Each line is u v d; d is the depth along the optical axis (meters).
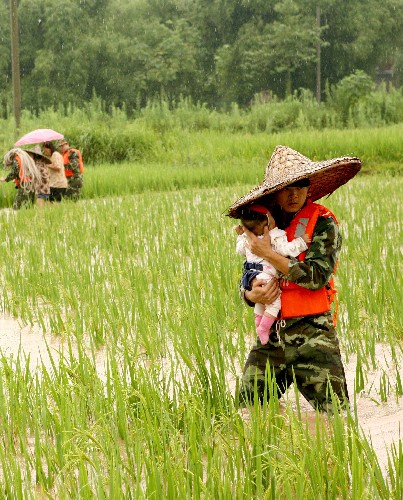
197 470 5.46
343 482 5.31
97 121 46.84
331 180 6.91
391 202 20.72
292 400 7.57
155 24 90.12
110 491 5.16
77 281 12.33
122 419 6.54
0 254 15.62
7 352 10.05
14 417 6.94
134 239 16.81
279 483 5.32
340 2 86.31
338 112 51.66
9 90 87.12
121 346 9.84
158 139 42.41
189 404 6.55
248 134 43.81
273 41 82.38
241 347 8.88
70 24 86.06
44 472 6.15
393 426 6.82
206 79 90.94
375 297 10.67
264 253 6.53
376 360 8.92
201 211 20.12
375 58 90.44
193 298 10.84
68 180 24.33
